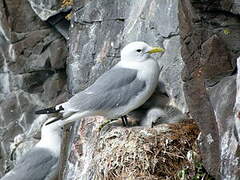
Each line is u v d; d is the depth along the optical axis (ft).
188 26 23.48
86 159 29.60
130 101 26.66
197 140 24.25
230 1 21.91
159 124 26.96
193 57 23.34
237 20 22.49
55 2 35.47
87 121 30.68
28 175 29.30
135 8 30.83
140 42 27.22
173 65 27.99
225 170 20.52
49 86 37.42
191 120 26.71
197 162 24.99
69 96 33.96
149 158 25.02
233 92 21.21
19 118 37.68
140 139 25.38
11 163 37.45
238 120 19.79
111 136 26.09
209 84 22.44
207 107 22.71
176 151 25.30
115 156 25.38
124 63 27.32
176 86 27.73
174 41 28.12
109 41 31.73
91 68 32.40
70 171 30.60
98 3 32.32
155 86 27.22
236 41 22.59
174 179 24.94
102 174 25.89
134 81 26.66
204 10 22.71
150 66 26.91
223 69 22.58
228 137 20.65
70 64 33.42
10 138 37.68
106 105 26.50
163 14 28.53
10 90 37.76
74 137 31.22
